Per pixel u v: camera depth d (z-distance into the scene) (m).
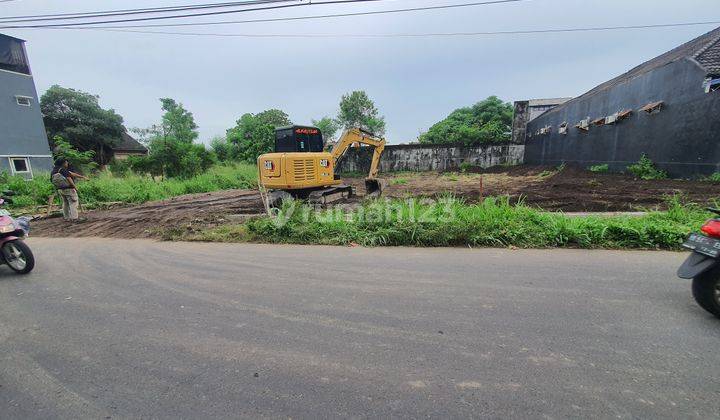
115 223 8.50
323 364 2.34
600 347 2.45
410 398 1.98
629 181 11.75
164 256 5.29
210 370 2.31
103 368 2.37
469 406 1.89
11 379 2.28
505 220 5.80
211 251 5.55
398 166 25.44
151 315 3.18
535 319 2.89
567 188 11.45
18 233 4.68
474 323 2.85
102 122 26.88
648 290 3.46
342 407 1.92
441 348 2.49
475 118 31.23
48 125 25.39
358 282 3.90
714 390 1.97
